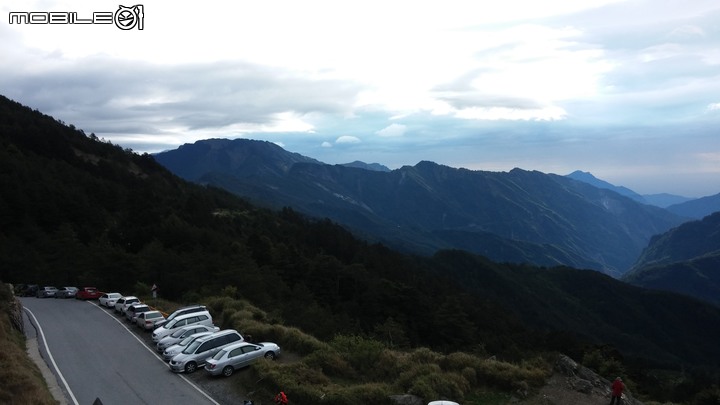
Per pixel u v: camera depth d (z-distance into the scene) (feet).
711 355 444.96
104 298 152.97
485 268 513.86
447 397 71.20
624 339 428.15
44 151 347.56
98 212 265.13
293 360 87.20
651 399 120.16
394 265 357.61
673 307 516.32
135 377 82.84
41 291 175.32
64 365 89.45
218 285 165.17
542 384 80.69
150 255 189.37
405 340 168.96
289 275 237.25
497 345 197.47
